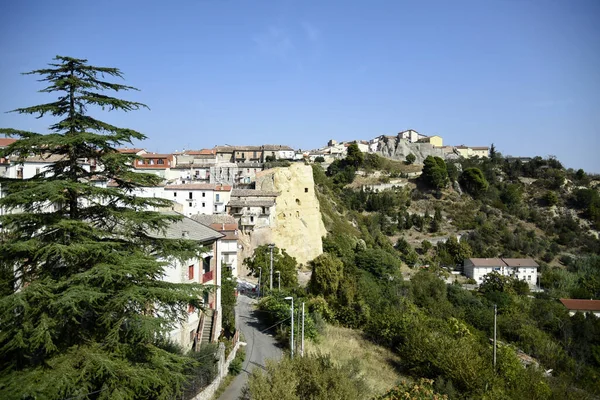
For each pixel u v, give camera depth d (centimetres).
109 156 1338
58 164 1388
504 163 15325
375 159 14338
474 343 3556
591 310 6744
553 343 4972
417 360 3109
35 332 1105
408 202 12312
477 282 8812
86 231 1262
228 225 5434
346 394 1684
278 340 3234
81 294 1133
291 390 1622
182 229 2753
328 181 12094
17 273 1363
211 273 2980
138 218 1405
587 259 9975
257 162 10919
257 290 5009
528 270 9181
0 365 1228
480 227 11419
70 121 1359
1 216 1191
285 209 7394
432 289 6481
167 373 1348
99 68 1412
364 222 10769
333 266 4488
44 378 1121
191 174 8512
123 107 1460
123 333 1324
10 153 1280
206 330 2823
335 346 3438
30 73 1329
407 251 9869
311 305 4197
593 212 12081
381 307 4500
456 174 13425
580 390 3347
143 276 1353
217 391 2212
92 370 1194
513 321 5375
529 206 12850
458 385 2806
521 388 2900
